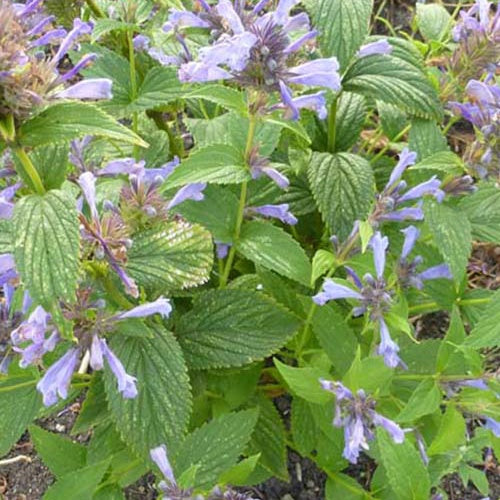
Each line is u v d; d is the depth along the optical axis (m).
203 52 0.26
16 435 0.30
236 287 0.36
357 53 0.37
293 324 0.33
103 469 0.27
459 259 0.33
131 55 0.38
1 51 0.22
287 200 0.41
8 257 0.25
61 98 0.24
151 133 0.44
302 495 0.41
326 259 0.31
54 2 0.39
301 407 0.35
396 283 0.32
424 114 0.37
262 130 0.33
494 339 0.27
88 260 0.27
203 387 0.34
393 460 0.25
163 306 0.27
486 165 0.33
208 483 0.29
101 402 0.33
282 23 0.27
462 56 0.37
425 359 0.34
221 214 0.33
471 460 0.38
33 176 0.23
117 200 0.33
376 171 0.44
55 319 0.22
